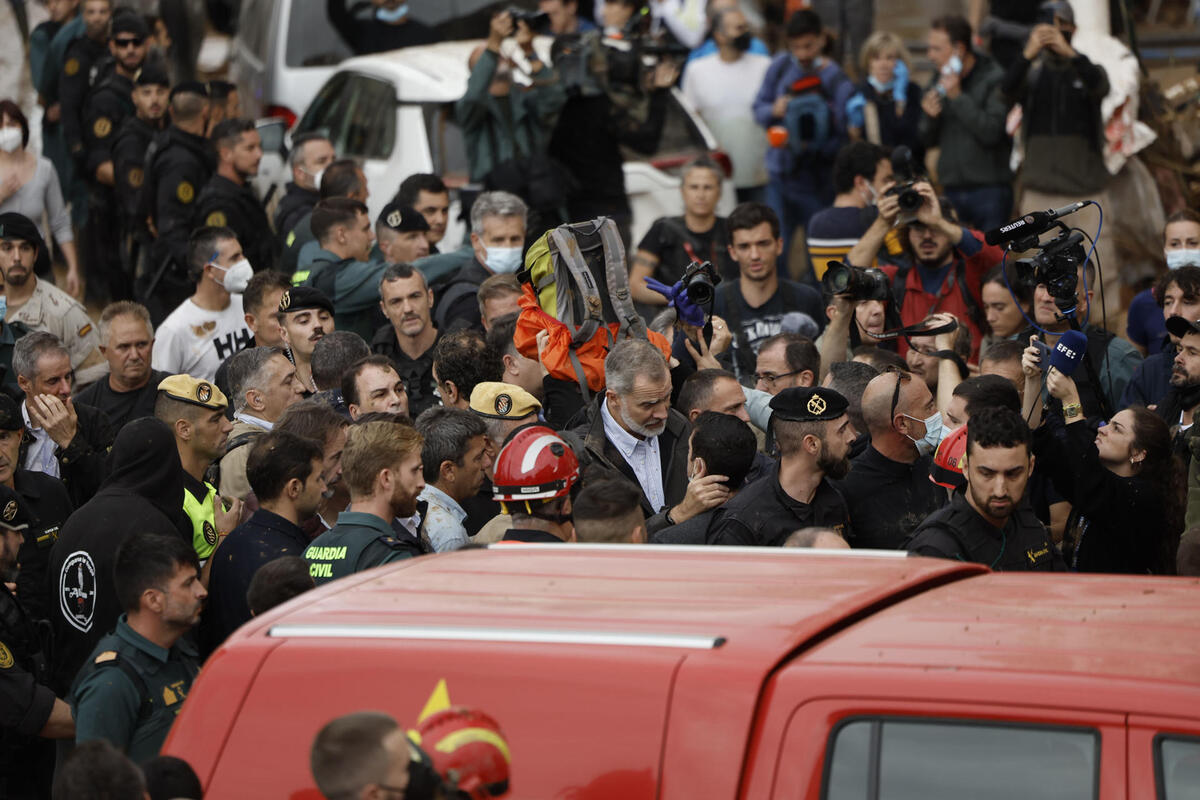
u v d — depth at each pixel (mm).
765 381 24781
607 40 39188
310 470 19016
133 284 45000
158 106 44406
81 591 19109
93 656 16266
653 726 9547
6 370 29078
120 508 19328
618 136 39531
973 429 17234
